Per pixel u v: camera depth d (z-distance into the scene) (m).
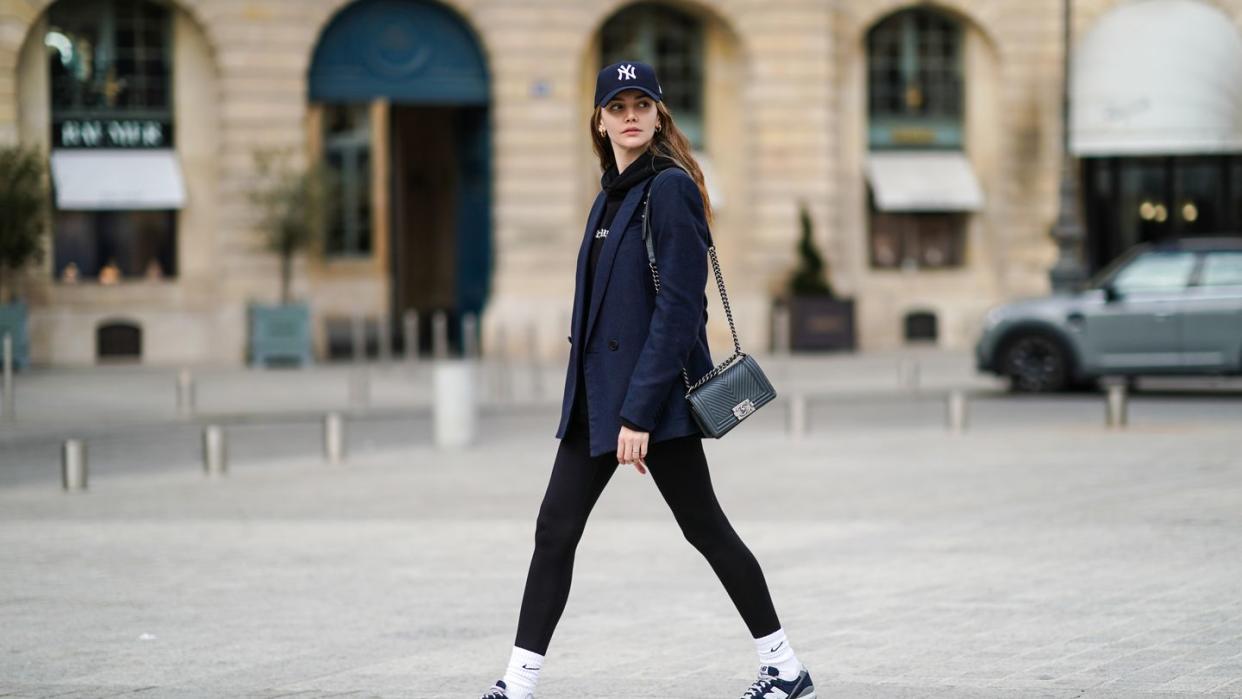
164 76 31.34
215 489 14.34
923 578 9.47
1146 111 34.50
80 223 30.97
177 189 30.95
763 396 6.11
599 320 6.07
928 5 34.88
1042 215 35.50
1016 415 20.47
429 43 32.41
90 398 23.98
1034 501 12.58
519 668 6.14
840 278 34.69
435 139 37.88
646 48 33.88
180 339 31.23
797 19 33.81
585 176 33.50
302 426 20.53
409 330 27.52
